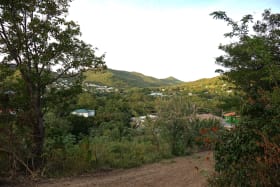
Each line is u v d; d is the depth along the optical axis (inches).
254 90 292.0
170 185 410.3
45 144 521.3
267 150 227.0
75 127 766.5
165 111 959.0
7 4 470.3
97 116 1213.1
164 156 783.1
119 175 504.4
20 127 488.1
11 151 468.1
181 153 845.8
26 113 492.4
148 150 800.3
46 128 550.6
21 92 501.4
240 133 254.2
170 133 916.6
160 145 845.2
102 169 548.4
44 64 504.1
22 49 484.1
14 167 465.1
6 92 496.7
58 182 436.8
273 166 227.8
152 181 444.5
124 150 717.9
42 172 467.2
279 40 389.1
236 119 310.3
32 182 432.5
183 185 400.5
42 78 495.2
